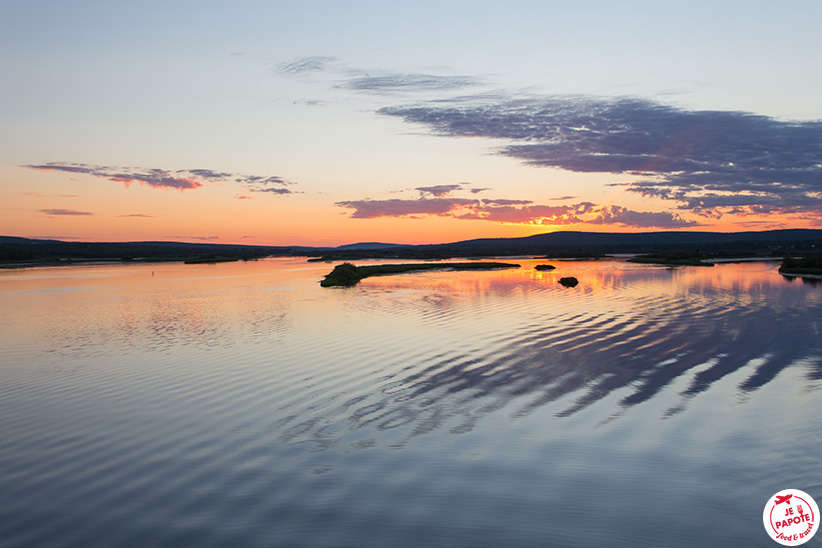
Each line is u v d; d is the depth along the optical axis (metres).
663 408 12.20
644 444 10.19
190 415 12.28
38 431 11.51
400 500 8.32
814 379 14.43
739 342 19.14
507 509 8.02
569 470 9.20
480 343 19.39
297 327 23.73
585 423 11.34
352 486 8.78
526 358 17.06
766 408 12.09
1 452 10.45
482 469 9.28
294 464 9.62
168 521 7.89
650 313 26.44
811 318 24.39
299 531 7.56
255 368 16.33
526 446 10.20
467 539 7.30
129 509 8.24
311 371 15.83
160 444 10.65
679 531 7.40
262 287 46.22
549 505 8.10
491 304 30.95
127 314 29.73
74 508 8.33
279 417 12.02
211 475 9.26
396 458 9.79
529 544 7.17
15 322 27.59
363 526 7.65
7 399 13.88
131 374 16.12
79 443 10.80
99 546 7.36
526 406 12.49
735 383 14.14
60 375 16.27
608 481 8.79
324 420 11.80
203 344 20.42
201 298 37.47
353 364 16.56
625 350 18.08
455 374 15.28
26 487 9.02
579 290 38.84
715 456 9.61
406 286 44.72
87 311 31.33
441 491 8.56
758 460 9.41
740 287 40.12
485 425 11.33
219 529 7.66
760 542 7.13
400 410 12.35
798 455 9.55
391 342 19.75
